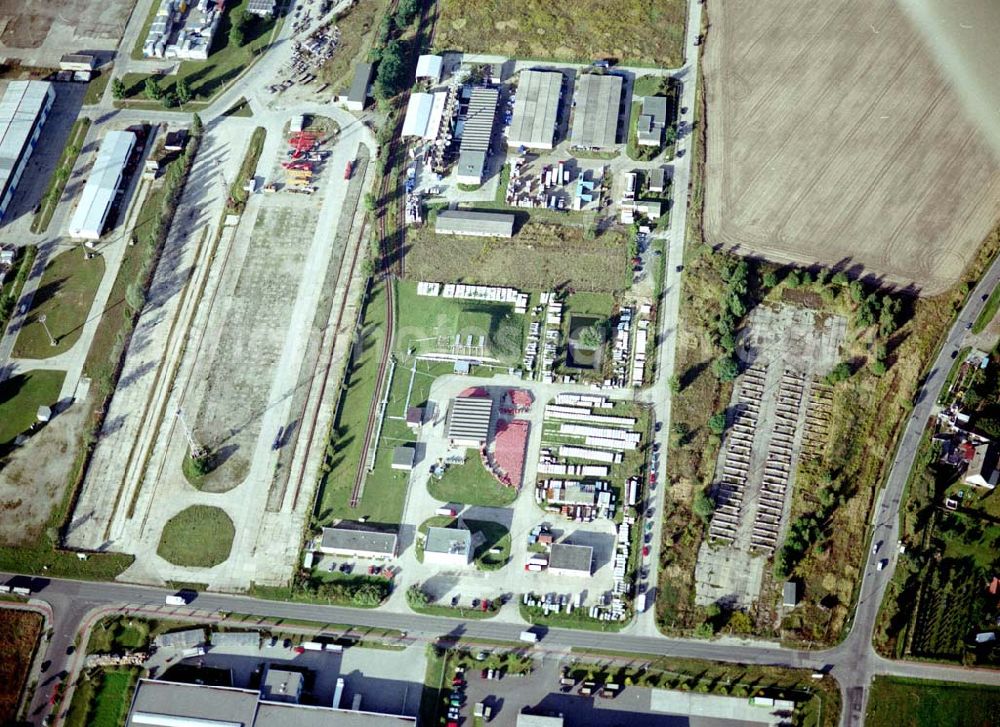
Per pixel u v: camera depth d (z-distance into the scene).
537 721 154.75
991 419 175.88
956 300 187.25
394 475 179.50
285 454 183.00
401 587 169.75
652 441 179.12
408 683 161.88
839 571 166.75
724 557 169.00
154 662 165.50
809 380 182.50
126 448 185.12
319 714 155.75
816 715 156.75
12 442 185.75
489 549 171.75
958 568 166.12
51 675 164.75
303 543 174.50
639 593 166.88
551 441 180.88
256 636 166.38
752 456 176.75
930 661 159.50
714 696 158.62
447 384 187.50
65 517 178.62
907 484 172.88
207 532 176.50
